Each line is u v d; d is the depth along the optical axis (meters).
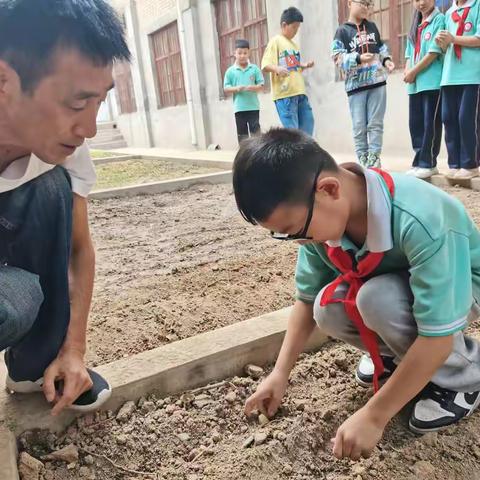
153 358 1.63
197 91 10.39
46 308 1.40
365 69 4.59
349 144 7.04
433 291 1.18
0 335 1.20
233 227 3.47
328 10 6.82
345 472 1.33
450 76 3.90
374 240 1.22
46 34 0.96
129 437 1.42
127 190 5.00
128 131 14.49
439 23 4.02
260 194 1.11
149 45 12.26
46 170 1.32
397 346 1.34
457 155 4.15
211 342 1.70
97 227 3.79
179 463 1.37
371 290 1.30
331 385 1.63
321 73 7.18
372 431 1.22
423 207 1.22
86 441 1.43
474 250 1.33
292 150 1.12
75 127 1.06
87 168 1.46
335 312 1.44
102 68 1.02
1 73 0.98
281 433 1.41
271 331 1.75
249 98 6.86
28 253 1.36
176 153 9.70
